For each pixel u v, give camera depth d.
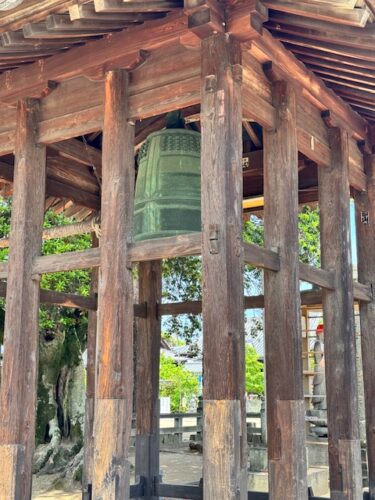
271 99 4.88
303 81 5.08
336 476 5.13
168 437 16.20
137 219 5.10
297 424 4.41
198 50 4.46
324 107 5.48
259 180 7.22
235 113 4.21
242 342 3.93
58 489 9.91
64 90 5.17
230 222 4.00
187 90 4.47
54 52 4.99
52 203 7.66
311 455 10.49
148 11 4.32
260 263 4.43
